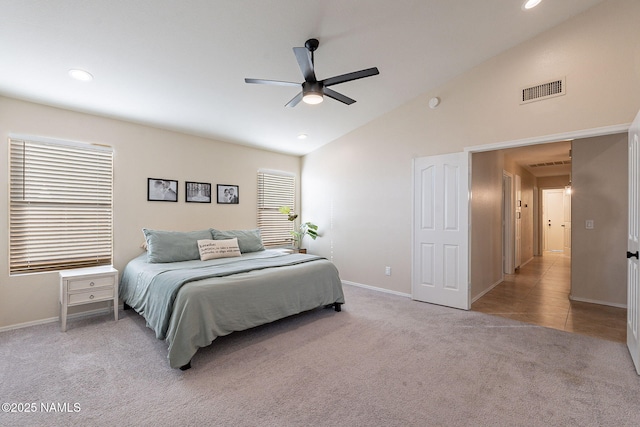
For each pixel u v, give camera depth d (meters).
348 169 5.07
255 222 5.29
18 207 3.12
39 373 2.21
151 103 3.48
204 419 1.73
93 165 3.59
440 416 1.76
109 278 3.24
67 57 2.57
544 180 8.78
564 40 3.03
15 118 3.11
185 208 4.39
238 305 2.66
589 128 2.89
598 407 1.84
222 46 2.70
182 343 2.27
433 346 2.68
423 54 3.26
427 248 4.03
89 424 1.69
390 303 3.98
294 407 1.84
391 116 4.46
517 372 2.24
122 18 2.25
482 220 4.38
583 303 4.01
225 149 4.89
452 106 3.82
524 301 4.10
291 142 5.22
